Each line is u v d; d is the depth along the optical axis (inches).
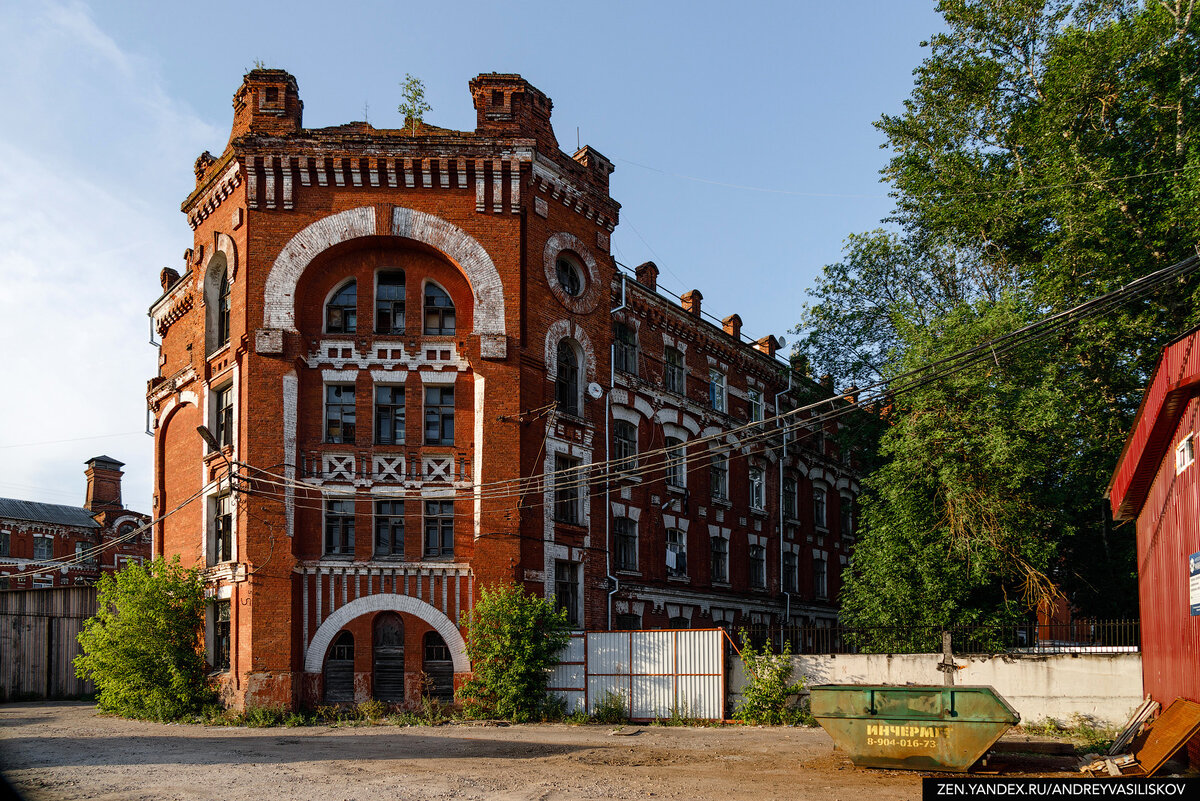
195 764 664.4
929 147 1320.1
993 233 1254.3
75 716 1112.2
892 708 637.9
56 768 647.8
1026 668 917.2
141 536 2630.4
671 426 1390.3
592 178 1222.9
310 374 1068.5
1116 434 1157.7
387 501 1063.6
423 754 721.0
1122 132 1168.2
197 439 1224.8
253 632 983.6
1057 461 1141.7
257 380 1039.0
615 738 842.8
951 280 1440.7
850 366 1568.7
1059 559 1312.7
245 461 1024.2
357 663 1007.0
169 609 1051.3
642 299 1352.1
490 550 1034.1
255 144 1071.6
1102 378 1165.7
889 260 1488.7
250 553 1000.2
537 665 992.9
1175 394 626.5
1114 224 1088.8
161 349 1437.0
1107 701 883.4
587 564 1148.5
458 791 558.3
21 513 2412.6
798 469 1717.5
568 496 1140.5
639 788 570.3
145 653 1041.5
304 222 1074.7
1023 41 1258.6
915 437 1064.2
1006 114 1293.1
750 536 1544.0
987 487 1039.0
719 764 673.6
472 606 1028.5
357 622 1016.2
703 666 1004.6
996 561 1048.8
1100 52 1093.8
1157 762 552.1
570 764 673.0
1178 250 1059.3
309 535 1031.0
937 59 1294.3
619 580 1208.8
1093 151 1152.2
